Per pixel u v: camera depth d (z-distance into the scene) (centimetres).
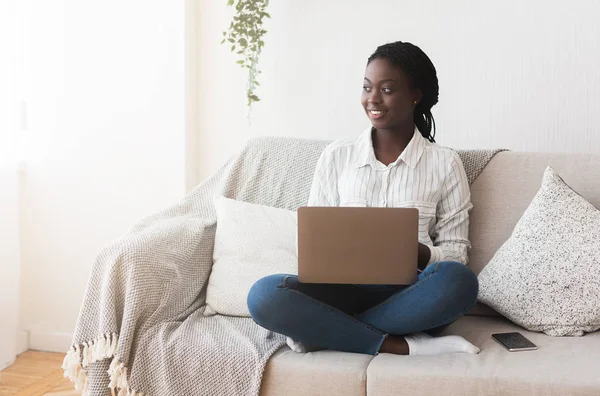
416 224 152
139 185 254
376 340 156
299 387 149
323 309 155
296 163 207
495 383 138
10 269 245
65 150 260
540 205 176
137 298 163
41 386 229
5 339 244
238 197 208
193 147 255
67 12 254
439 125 235
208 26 251
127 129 253
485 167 194
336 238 152
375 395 144
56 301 265
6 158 241
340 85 242
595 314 164
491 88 229
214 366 154
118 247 169
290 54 245
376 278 153
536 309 168
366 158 185
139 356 161
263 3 233
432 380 141
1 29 238
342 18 239
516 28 225
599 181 183
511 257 175
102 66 253
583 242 168
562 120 223
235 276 185
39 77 259
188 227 191
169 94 248
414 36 234
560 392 135
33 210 264
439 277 152
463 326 175
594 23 217
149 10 246
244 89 250
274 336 165
